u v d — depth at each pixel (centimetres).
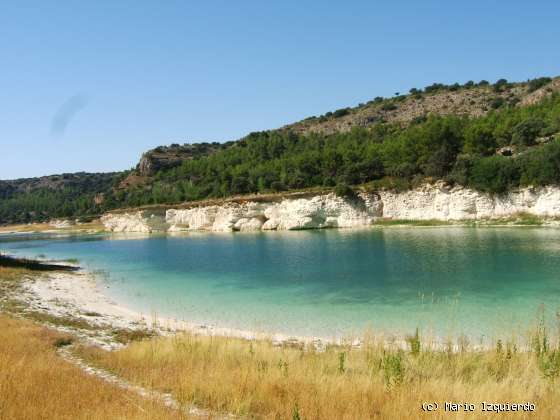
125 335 2114
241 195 11431
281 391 1111
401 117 16712
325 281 3503
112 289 3672
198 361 1484
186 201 12719
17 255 7250
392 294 2892
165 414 908
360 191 8844
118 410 902
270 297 3047
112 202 17575
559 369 1166
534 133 8650
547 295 2609
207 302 2997
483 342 1817
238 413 991
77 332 2097
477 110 14875
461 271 3512
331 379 1204
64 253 7288
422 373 1294
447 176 7938
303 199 9344
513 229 6278
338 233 7738
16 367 1165
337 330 2175
